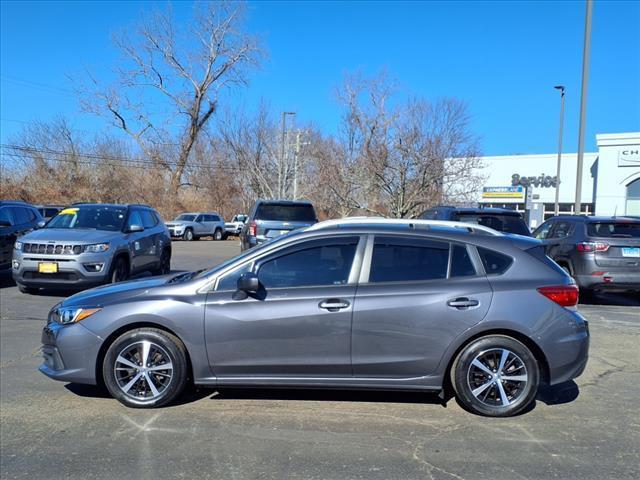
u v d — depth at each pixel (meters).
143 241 11.65
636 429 4.42
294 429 4.32
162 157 44.84
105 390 5.17
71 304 4.82
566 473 3.65
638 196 35.34
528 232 10.98
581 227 10.48
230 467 3.70
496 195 43.50
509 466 3.74
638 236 10.15
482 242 4.76
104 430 4.27
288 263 4.73
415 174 20.09
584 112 17.00
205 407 4.77
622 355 6.78
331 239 4.77
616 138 35.62
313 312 4.54
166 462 3.76
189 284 4.75
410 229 4.82
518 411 4.59
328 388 4.64
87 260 9.67
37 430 4.27
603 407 4.92
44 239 9.74
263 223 13.07
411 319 4.52
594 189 40.03
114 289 4.95
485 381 4.59
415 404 4.89
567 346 4.57
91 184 40.25
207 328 4.59
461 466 3.74
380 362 4.55
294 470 3.66
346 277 4.67
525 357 4.55
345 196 23.03
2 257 11.43
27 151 39.03
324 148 29.94
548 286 4.62
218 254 22.03
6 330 7.64
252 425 4.39
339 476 3.58
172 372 4.66
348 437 4.18
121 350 4.68
